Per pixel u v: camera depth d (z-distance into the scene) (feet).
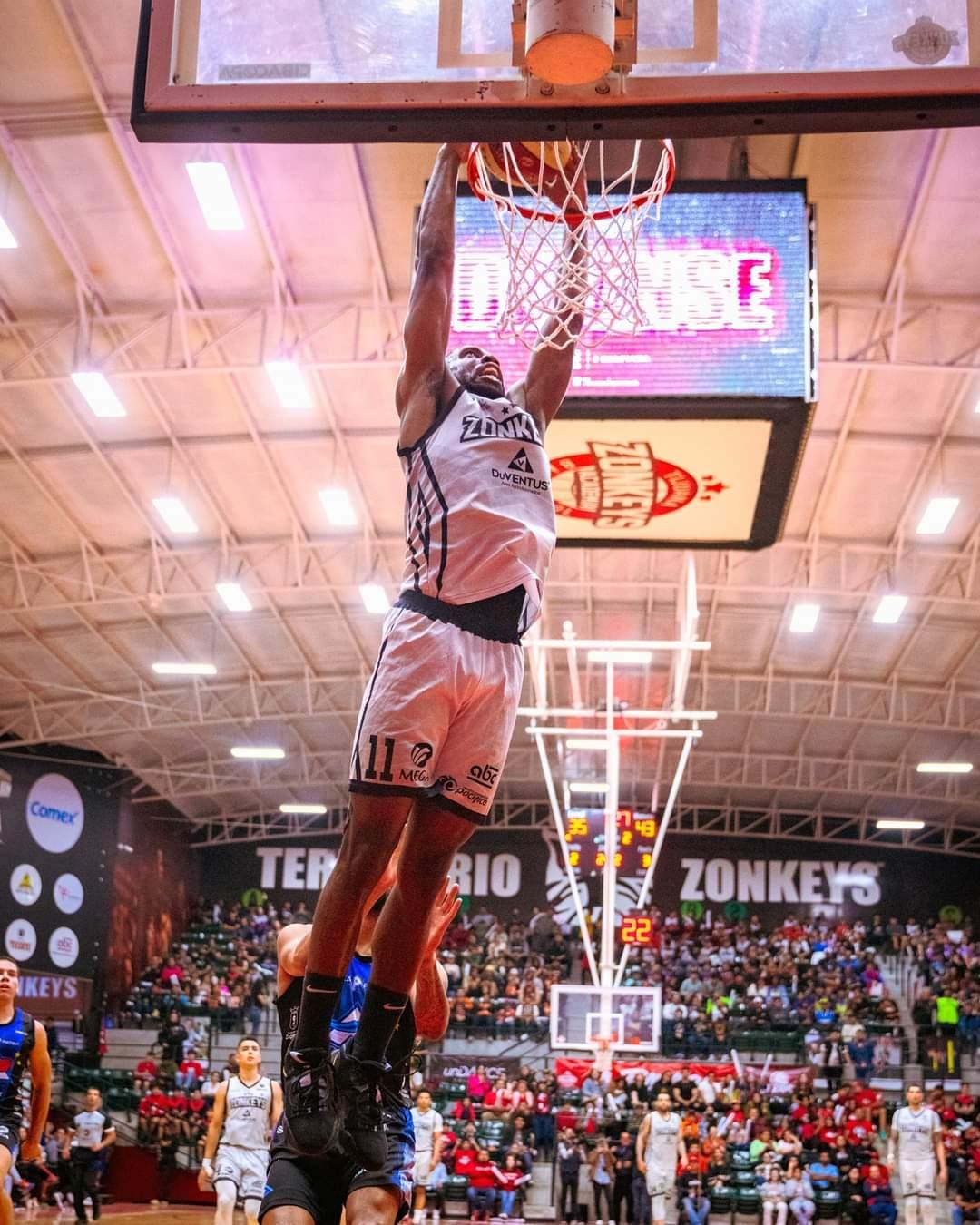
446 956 113.09
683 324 33.60
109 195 49.34
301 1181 9.25
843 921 120.47
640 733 73.97
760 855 122.83
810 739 106.22
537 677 73.00
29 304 55.83
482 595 8.45
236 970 109.81
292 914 123.65
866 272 52.42
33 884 97.30
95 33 42.32
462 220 31.32
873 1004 103.60
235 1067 40.55
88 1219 65.21
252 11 10.75
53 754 102.37
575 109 10.32
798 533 73.36
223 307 56.13
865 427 62.59
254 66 10.65
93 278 54.24
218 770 113.29
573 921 119.24
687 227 33.99
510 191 12.30
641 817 78.43
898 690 93.56
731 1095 83.30
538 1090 82.28
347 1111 8.28
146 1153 80.89
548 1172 78.84
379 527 75.05
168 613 84.28
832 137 44.27
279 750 93.81
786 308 33.45
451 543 8.53
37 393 61.00
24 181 48.08
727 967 111.04
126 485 69.10
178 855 120.98
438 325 9.34
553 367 10.42
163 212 50.26
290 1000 10.25
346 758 112.47
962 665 89.51
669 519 40.09
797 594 80.43
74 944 99.71
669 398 33.27
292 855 125.70
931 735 102.37
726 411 33.30
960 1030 97.25
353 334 57.52
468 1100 84.43
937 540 73.26
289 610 85.15
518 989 105.29
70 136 46.29
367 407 62.69
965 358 56.95
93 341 58.34
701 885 122.31
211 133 10.76
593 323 12.38
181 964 113.80
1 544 74.79
